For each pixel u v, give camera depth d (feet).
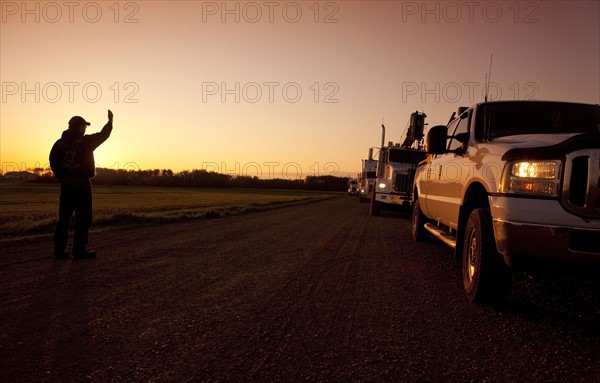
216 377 8.00
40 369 8.20
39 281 15.43
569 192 10.77
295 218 48.14
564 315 12.41
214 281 15.88
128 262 19.39
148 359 8.75
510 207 11.44
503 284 12.87
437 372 8.48
